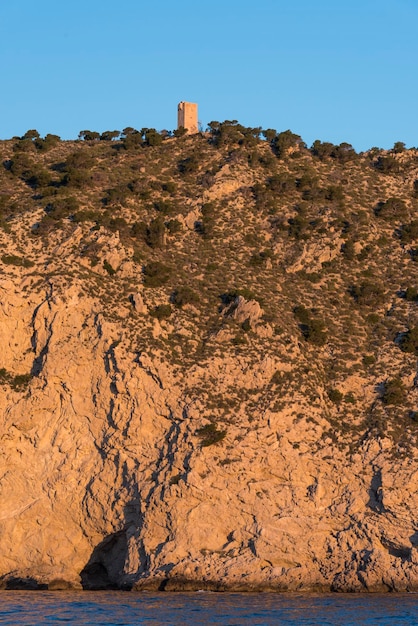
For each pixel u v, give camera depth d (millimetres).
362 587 171625
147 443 186000
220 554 175625
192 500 177750
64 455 187375
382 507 175125
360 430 187875
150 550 177250
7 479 186250
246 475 179625
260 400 188625
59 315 195500
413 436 183750
